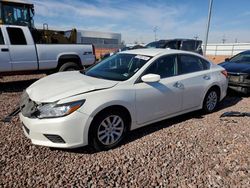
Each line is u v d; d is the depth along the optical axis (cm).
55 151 354
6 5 978
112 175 299
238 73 708
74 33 1130
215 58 3241
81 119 329
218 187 280
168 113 446
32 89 384
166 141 393
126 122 384
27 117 341
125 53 480
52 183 280
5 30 721
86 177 294
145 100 398
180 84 454
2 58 714
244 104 643
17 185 275
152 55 441
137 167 318
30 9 1048
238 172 308
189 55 502
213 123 482
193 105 495
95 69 464
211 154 354
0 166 311
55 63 832
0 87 803
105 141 360
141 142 389
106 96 352
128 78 392
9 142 375
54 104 325
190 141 395
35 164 319
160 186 281
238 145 382
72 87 359
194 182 289
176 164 326
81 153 351
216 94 554
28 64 768
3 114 502
